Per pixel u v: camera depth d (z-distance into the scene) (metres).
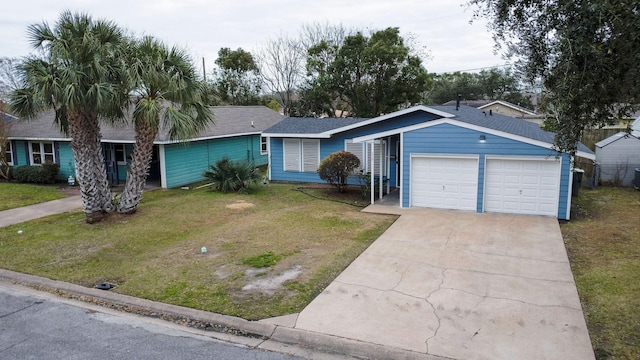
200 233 11.61
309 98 36.06
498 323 6.36
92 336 6.36
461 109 18.42
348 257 9.43
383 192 17.39
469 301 7.11
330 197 16.58
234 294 7.59
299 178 20.00
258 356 5.77
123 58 11.63
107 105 11.42
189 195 17.05
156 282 8.24
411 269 8.60
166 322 6.79
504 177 13.17
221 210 14.34
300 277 8.30
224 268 8.89
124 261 9.48
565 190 12.48
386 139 17.84
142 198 16.48
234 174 17.81
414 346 5.77
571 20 4.92
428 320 6.48
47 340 6.25
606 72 4.94
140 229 12.02
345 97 37.91
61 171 20.52
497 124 15.48
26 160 21.42
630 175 18.05
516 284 7.80
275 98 44.16
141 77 11.62
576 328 6.18
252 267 8.91
